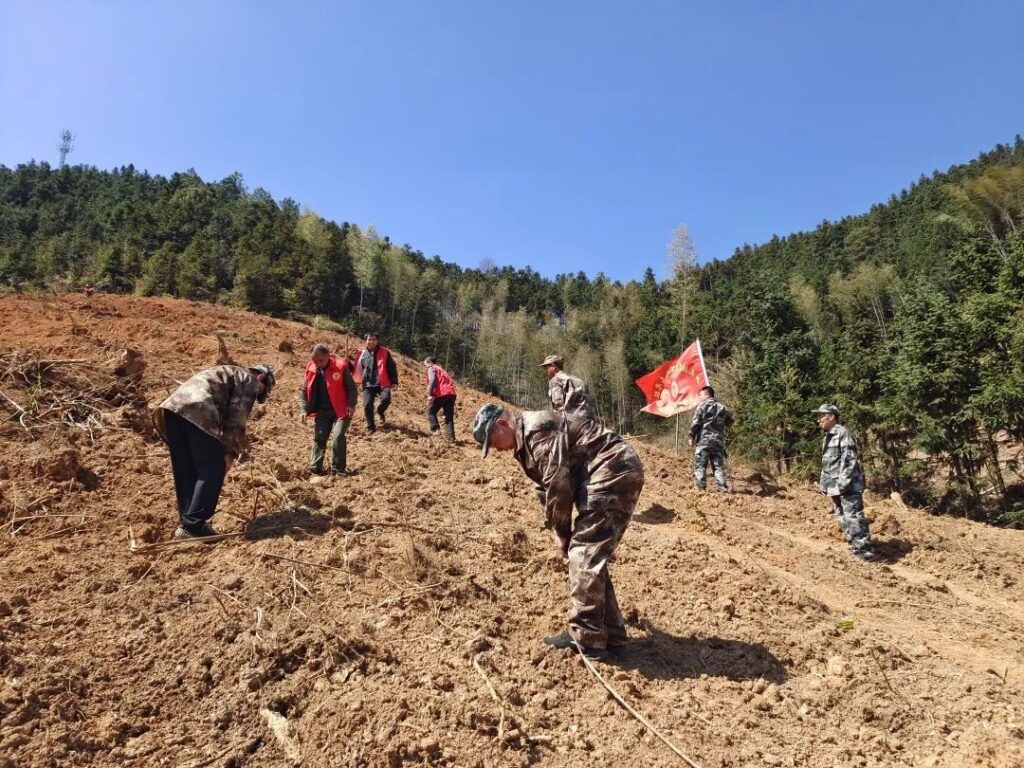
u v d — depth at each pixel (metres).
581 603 4.12
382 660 3.95
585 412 7.36
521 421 4.20
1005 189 42.19
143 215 63.88
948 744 3.68
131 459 6.81
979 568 7.93
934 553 8.41
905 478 22.09
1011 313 18.56
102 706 3.51
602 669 4.09
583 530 4.16
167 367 10.70
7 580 4.55
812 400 26.25
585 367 43.81
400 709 3.49
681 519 8.62
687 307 45.91
